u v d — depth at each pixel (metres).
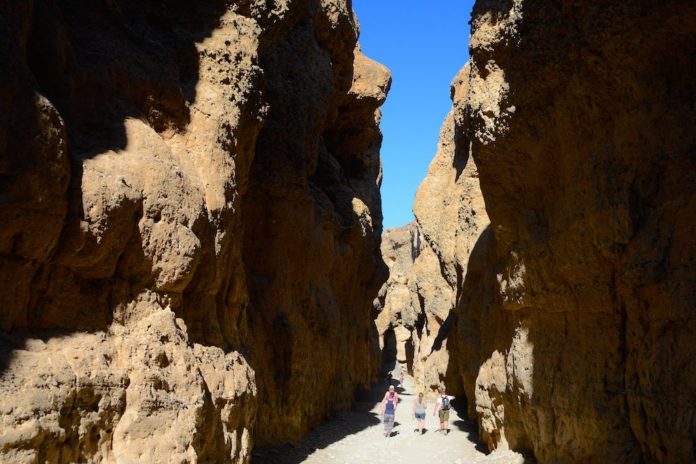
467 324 16.16
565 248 9.07
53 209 5.64
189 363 7.28
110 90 7.41
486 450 12.98
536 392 10.09
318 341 16.28
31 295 5.75
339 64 20.06
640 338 7.70
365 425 17.30
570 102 8.53
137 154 7.16
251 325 13.49
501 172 10.52
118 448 6.09
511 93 9.48
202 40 9.28
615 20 7.12
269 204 14.49
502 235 10.97
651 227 7.25
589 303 8.76
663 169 7.17
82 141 6.61
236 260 9.86
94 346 6.13
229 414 8.14
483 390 12.92
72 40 7.38
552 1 8.03
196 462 6.88
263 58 14.53
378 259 25.91
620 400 8.11
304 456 12.89
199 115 8.70
